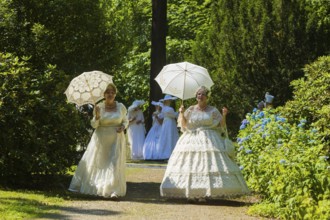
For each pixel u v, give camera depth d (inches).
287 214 364.5
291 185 367.9
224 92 901.8
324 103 515.5
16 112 470.9
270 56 876.0
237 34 900.0
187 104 924.6
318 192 358.0
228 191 435.5
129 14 1294.3
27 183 495.2
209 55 951.0
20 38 524.1
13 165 483.5
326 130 462.3
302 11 887.7
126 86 1333.7
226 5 922.1
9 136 472.7
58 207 392.8
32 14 540.4
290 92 869.8
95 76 472.1
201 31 1280.8
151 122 920.3
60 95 501.7
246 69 887.7
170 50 1279.5
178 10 1360.7
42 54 533.0
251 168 464.4
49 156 490.6
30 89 485.4
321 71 543.2
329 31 876.6
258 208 390.0
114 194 442.0
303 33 872.9
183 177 441.7
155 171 654.5
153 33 911.0
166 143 830.5
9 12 525.7
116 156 451.8
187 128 457.7
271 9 886.4
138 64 1311.5
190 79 476.1
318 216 337.7
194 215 380.8
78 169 461.7
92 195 461.1
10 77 477.1
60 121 490.0
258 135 479.5
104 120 455.8
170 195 443.5
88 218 357.7
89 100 468.1
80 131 515.5
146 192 493.0
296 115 523.8
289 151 408.2
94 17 558.9
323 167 365.7
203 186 435.5
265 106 693.3
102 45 567.5
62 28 548.7
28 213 362.6
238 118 894.4
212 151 444.5
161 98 913.5
